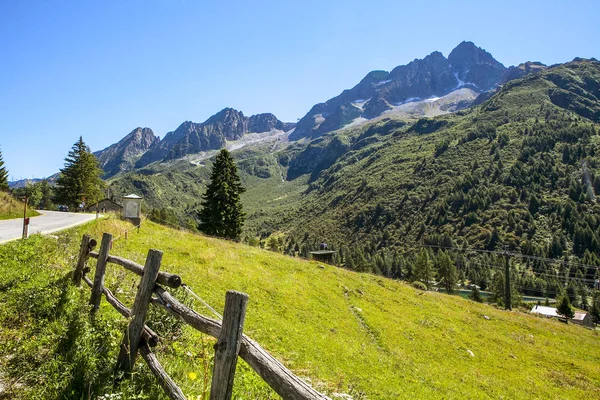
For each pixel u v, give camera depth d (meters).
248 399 6.27
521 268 155.50
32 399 4.40
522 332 35.00
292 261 31.97
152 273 5.65
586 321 91.69
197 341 7.98
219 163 55.97
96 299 7.57
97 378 4.96
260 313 17.00
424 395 14.84
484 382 19.69
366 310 25.16
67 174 77.25
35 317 6.71
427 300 35.16
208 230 54.75
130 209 31.22
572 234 173.38
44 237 16.75
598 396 22.34
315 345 15.47
